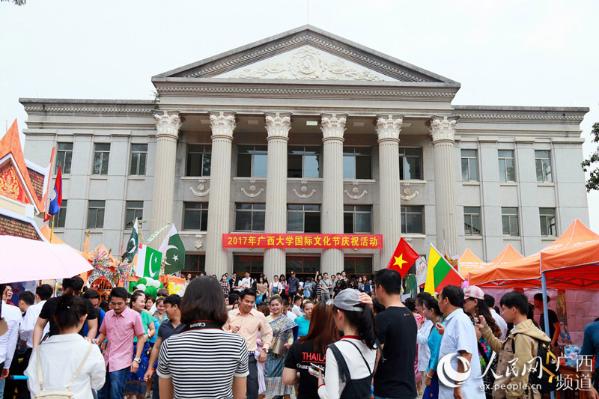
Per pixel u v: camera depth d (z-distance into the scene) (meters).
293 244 25.77
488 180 30.19
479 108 30.64
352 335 3.66
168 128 27.48
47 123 30.47
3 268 4.16
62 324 4.08
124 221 29.34
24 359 6.82
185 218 29.84
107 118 30.53
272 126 27.42
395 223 26.12
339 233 26.05
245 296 7.25
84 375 4.00
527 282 11.93
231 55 28.42
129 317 7.10
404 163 30.98
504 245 29.38
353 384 3.47
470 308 6.34
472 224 29.83
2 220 9.72
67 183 29.77
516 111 30.72
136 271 13.59
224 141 27.23
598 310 12.15
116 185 29.75
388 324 4.19
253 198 29.92
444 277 9.85
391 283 4.50
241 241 25.86
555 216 30.03
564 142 30.70
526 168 30.44
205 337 3.10
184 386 2.98
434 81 28.11
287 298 9.43
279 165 26.88
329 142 27.25
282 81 27.52
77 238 29.00
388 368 4.13
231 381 3.13
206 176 30.22
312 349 4.12
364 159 31.36
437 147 27.50
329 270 25.66
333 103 27.73
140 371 8.32
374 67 28.69
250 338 7.19
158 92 27.89
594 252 7.67
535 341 5.02
